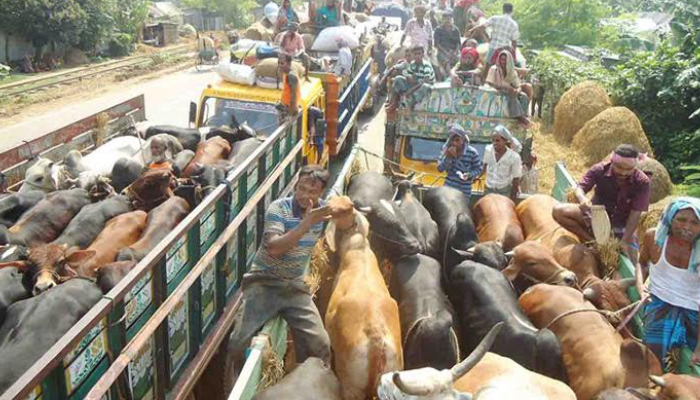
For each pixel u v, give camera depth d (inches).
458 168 316.8
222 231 239.5
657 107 607.5
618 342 186.7
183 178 287.0
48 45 1200.8
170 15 1723.7
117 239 226.7
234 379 196.5
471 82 422.0
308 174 180.7
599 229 237.1
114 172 288.5
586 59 831.7
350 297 187.9
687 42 624.4
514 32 469.4
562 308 202.8
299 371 167.6
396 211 244.4
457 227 243.6
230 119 384.5
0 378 155.2
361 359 175.0
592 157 561.9
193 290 211.3
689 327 200.1
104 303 152.3
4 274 194.1
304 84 416.2
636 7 1424.7
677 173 549.3
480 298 206.8
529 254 231.9
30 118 759.7
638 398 147.4
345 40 558.9
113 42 1339.8
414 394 125.6
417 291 211.3
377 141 647.8
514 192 321.7
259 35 738.2
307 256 190.2
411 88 388.8
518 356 188.7
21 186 284.4
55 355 132.6
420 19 590.6
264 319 190.4
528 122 387.5
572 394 157.6
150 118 748.6
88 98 889.5
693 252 192.2
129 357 161.6
